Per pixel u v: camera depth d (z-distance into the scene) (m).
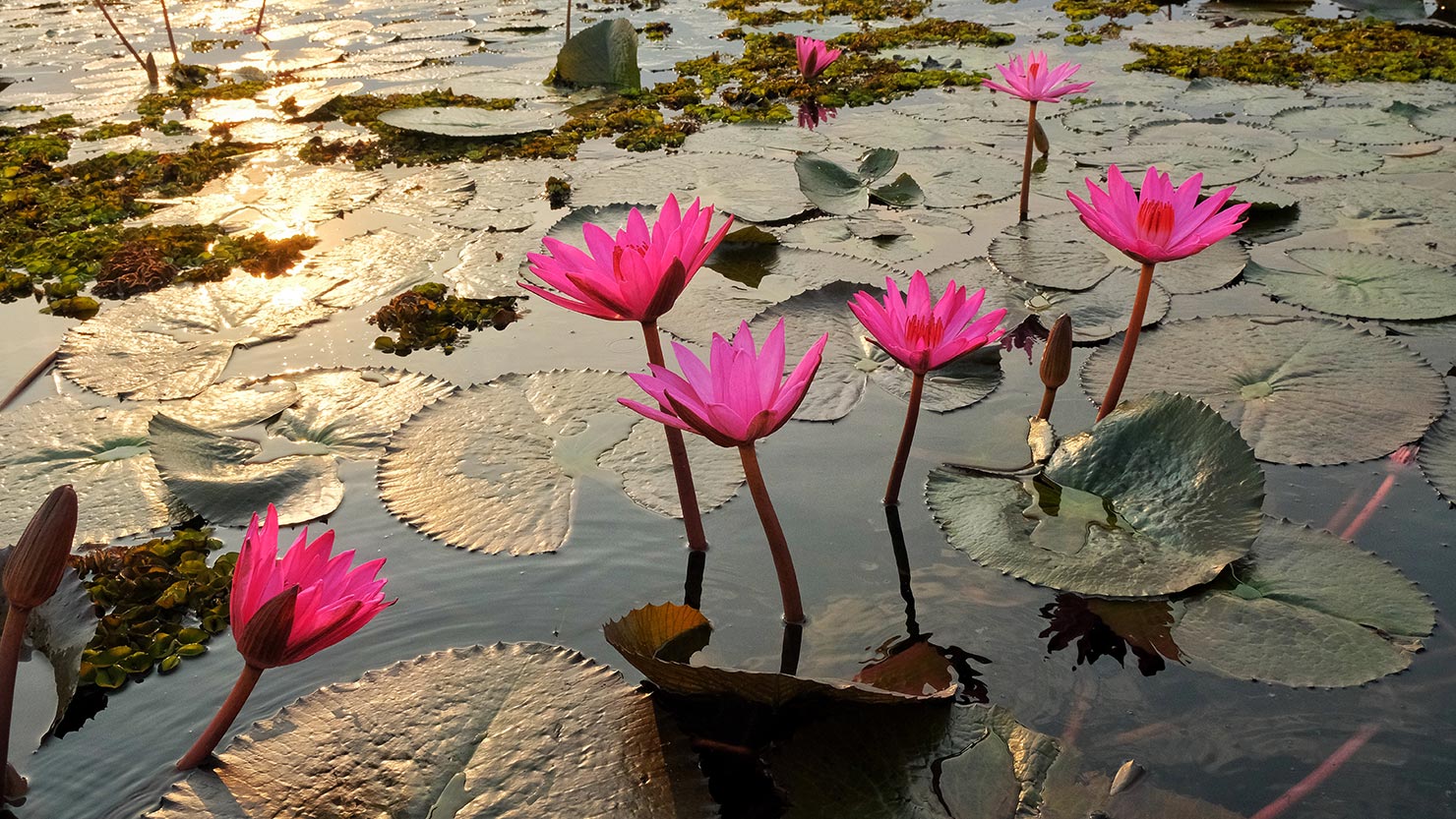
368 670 1.63
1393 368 2.41
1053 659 1.63
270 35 7.23
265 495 2.12
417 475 2.17
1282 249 3.22
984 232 3.49
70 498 1.28
